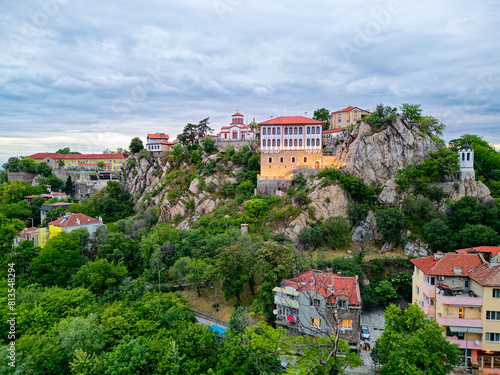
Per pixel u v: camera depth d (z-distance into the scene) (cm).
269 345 3997
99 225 9962
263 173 11550
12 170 17650
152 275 7819
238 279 6462
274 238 8469
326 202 9281
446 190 9300
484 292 4469
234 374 4028
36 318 5166
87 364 4103
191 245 8900
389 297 6525
